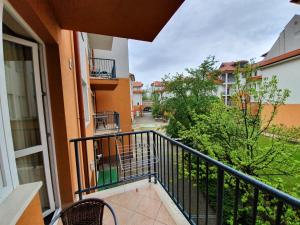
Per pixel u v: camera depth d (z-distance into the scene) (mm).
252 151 4469
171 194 2201
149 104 34938
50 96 1903
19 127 1573
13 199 813
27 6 1164
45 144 1816
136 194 2346
